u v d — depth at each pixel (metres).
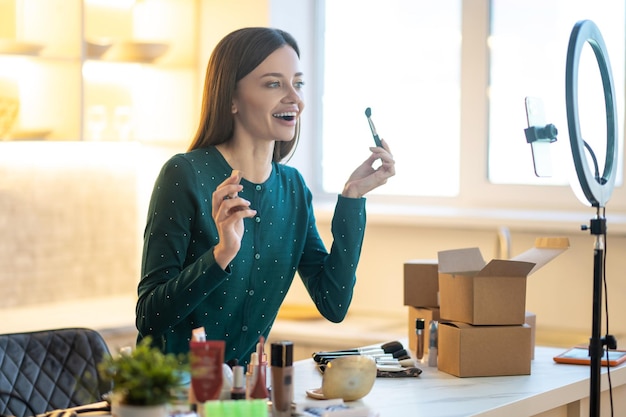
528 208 4.55
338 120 4.93
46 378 2.85
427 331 3.11
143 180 4.85
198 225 2.62
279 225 2.77
